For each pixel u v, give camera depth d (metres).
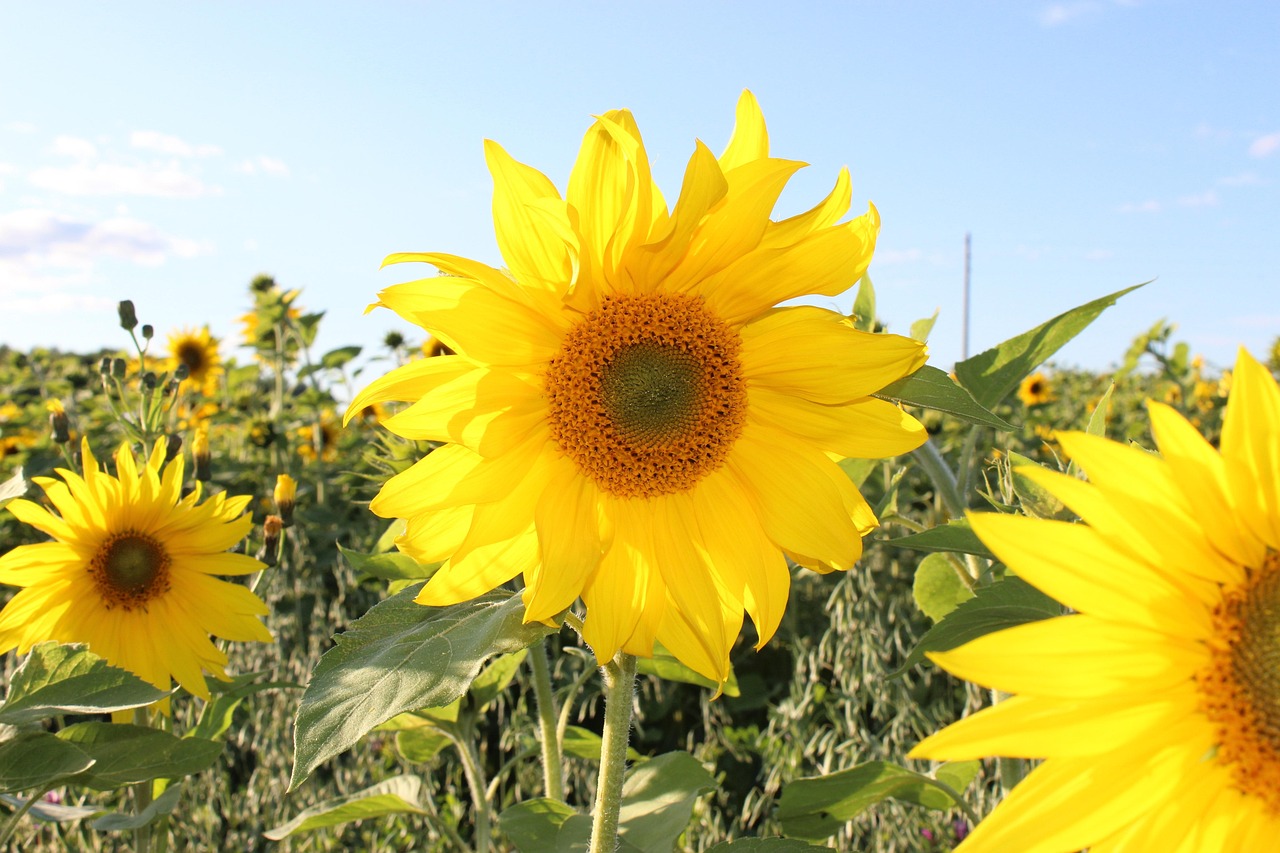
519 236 0.51
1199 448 0.35
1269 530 0.36
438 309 0.51
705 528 0.56
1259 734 0.35
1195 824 0.34
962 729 0.34
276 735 0.96
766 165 0.51
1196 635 0.36
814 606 1.21
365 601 1.27
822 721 0.88
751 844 0.53
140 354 0.88
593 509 0.55
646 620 0.54
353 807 0.68
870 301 0.66
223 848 0.92
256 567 0.83
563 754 0.79
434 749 0.79
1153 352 2.22
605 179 0.51
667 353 0.55
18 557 0.78
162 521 0.82
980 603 0.49
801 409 0.55
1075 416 2.69
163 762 0.65
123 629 0.81
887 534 0.93
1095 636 0.35
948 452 1.41
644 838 0.58
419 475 0.52
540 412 0.55
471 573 0.52
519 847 0.60
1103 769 0.35
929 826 0.77
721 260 0.54
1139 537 0.35
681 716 1.12
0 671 0.90
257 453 1.90
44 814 0.71
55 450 1.89
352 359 1.90
